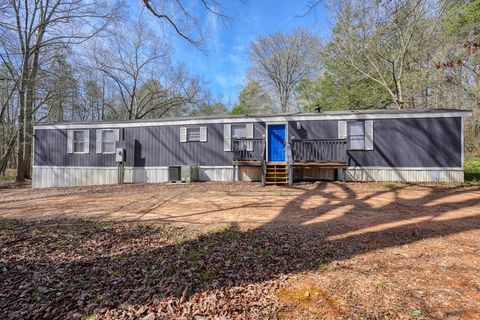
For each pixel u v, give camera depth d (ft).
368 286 8.88
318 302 8.14
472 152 61.52
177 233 15.61
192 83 95.20
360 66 62.59
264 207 22.62
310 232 15.01
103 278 10.29
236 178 42.39
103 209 23.54
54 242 14.21
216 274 10.30
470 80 48.80
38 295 9.14
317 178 39.81
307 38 95.30
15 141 67.41
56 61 58.08
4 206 27.35
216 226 16.76
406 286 8.80
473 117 50.80
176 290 9.25
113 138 46.80
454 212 18.92
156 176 45.42
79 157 47.57
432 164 35.53
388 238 13.55
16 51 47.93
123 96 85.76
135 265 11.36
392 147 36.99
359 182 36.24
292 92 102.42
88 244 13.96
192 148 44.27
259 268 10.64
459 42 41.37
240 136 42.70
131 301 8.71
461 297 8.07
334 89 72.08
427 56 52.54
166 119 45.06
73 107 78.28
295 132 40.60
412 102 56.13
